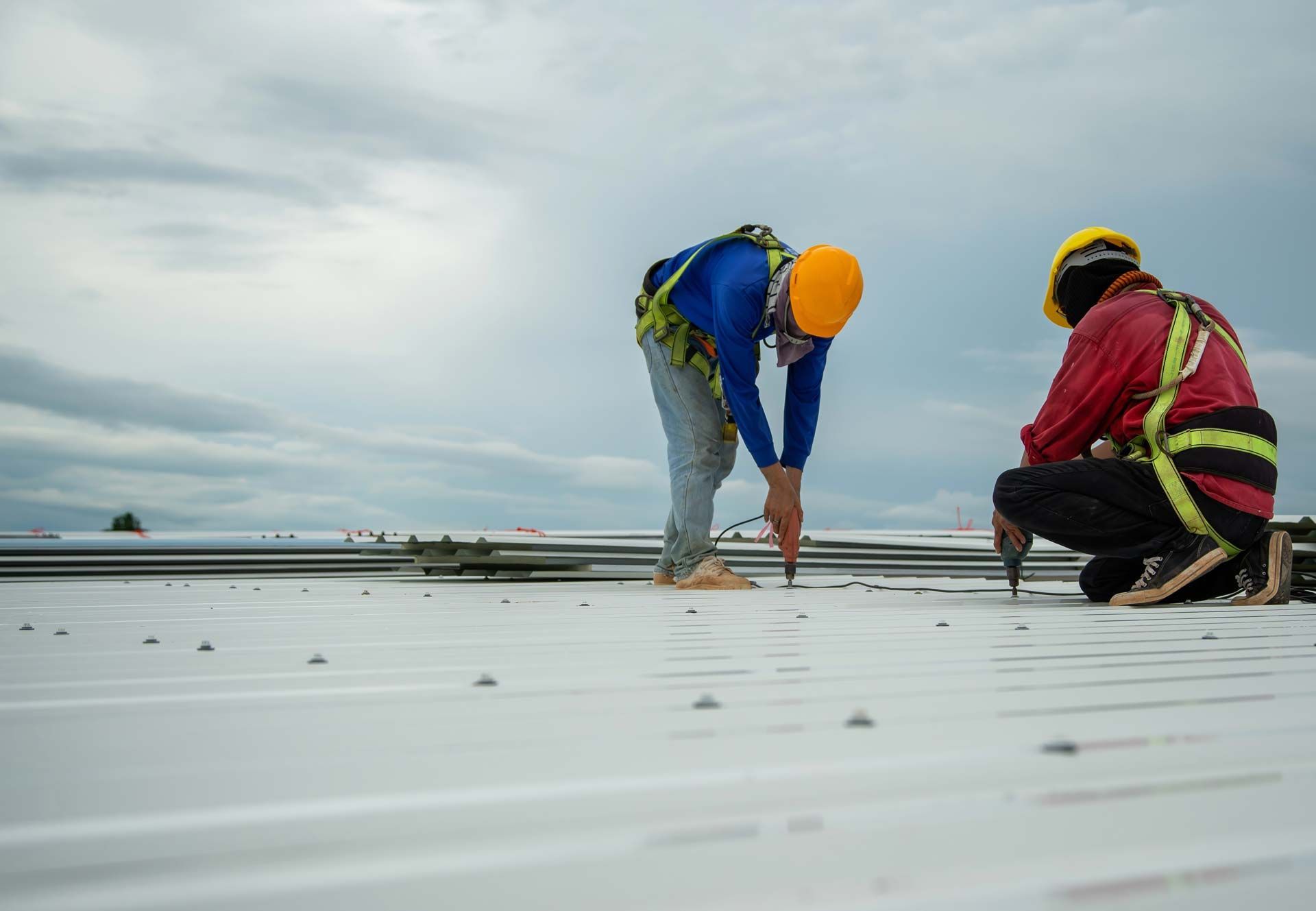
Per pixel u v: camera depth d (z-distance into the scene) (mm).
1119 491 2760
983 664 1485
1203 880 576
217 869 590
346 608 2709
